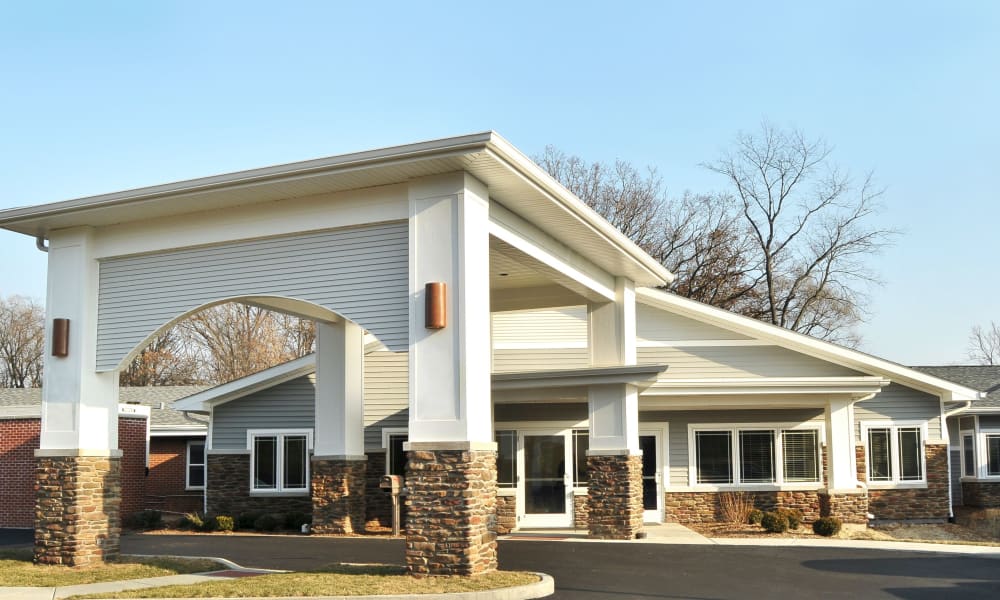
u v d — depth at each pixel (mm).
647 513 23562
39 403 31531
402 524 23484
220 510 24953
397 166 13555
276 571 15102
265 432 25109
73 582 14117
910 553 17156
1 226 16688
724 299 43375
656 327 25062
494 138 12883
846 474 22281
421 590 12359
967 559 16438
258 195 14945
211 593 12570
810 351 24578
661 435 23844
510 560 15969
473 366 13688
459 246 13727
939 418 24797
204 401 25000
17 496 26984
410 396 13758
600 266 20297
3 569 15422
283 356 50594
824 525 20734
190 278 16031
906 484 24578
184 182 14758
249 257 15547
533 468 22797
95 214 15969
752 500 23625
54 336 16453
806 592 13039
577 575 14375
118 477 16703
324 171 13898
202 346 51719
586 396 21109
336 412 21812
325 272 14883
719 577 14258
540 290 21828
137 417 29797
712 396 22172
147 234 16344
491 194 14969
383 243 14492
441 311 13602
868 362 24375
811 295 43250
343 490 21547
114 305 16625
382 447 23984
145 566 15742
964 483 29141
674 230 45344
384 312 14312
